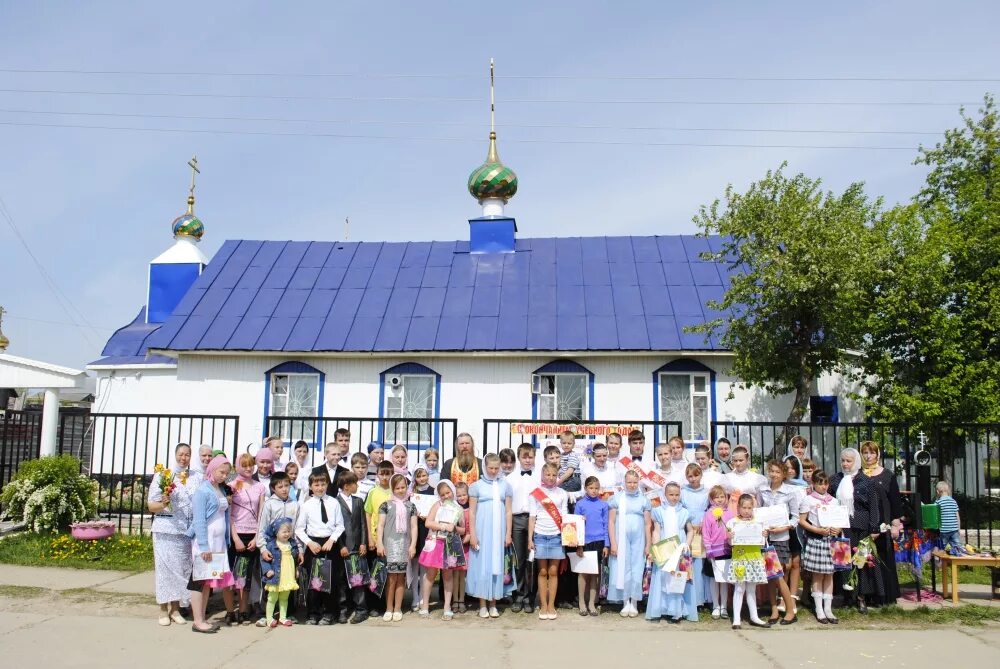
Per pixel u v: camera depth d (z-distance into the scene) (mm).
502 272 20469
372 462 10789
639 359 17781
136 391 20406
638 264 20250
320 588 8664
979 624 8812
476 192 22812
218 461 8664
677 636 8352
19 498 12867
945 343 15609
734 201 15812
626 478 9414
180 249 24562
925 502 10906
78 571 11211
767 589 9625
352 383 18469
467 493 9289
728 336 15898
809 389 16531
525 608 9367
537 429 12352
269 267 21188
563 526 9031
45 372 14125
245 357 18750
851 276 14211
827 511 8906
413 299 19656
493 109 23344
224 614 9234
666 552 8984
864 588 9172
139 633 8344
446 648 7883
